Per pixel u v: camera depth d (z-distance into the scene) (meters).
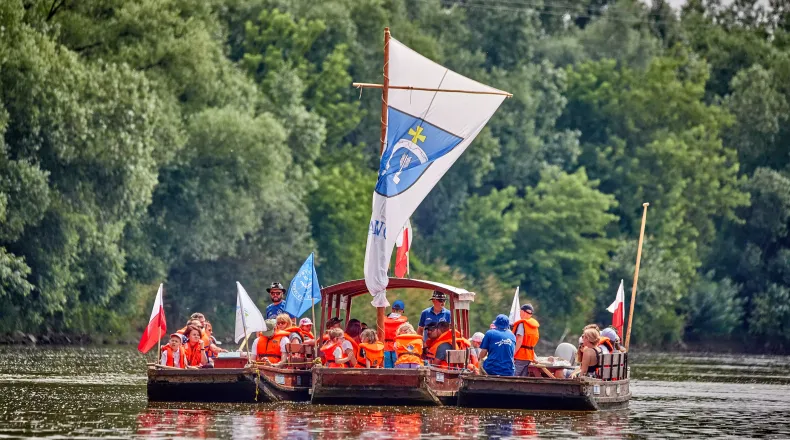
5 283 113.94
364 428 50.97
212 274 160.38
